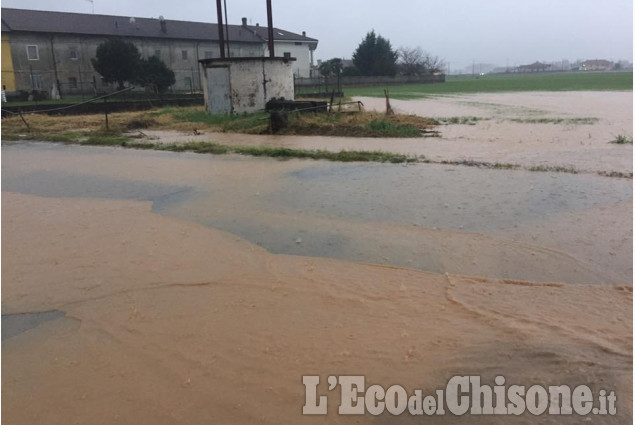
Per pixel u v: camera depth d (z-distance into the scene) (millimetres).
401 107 27969
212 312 4191
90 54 58125
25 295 4617
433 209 6859
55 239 6055
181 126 20281
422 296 4375
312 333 3822
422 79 79875
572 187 7930
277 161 10945
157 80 54500
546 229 5969
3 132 18984
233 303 4332
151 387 3283
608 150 11812
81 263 5293
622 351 3512
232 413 3031
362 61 78000
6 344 3844
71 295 4594
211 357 3570
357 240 5734
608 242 5531
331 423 2943
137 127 20297
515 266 4961
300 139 15398
